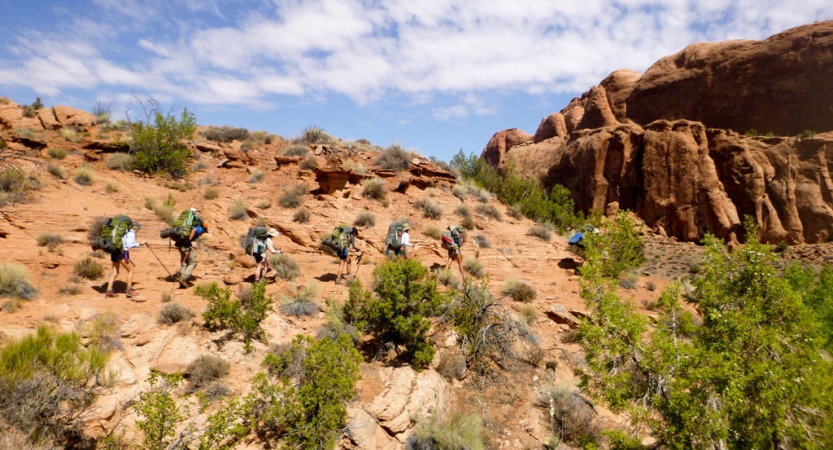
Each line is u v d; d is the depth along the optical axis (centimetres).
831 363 511
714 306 645
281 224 1339
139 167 1573
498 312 902
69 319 651
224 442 526
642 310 1121
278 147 2062
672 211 6188
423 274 801
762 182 5794
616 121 8244
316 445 540
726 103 6919
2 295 675
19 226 970
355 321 809
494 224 1703
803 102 6188
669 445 508
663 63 8100
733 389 464
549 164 8194
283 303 835
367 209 1534
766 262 634
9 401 443
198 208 1402
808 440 463
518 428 680
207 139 2083
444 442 587
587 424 693
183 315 717
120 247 750
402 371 715
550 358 868
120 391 548
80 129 1812
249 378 636
